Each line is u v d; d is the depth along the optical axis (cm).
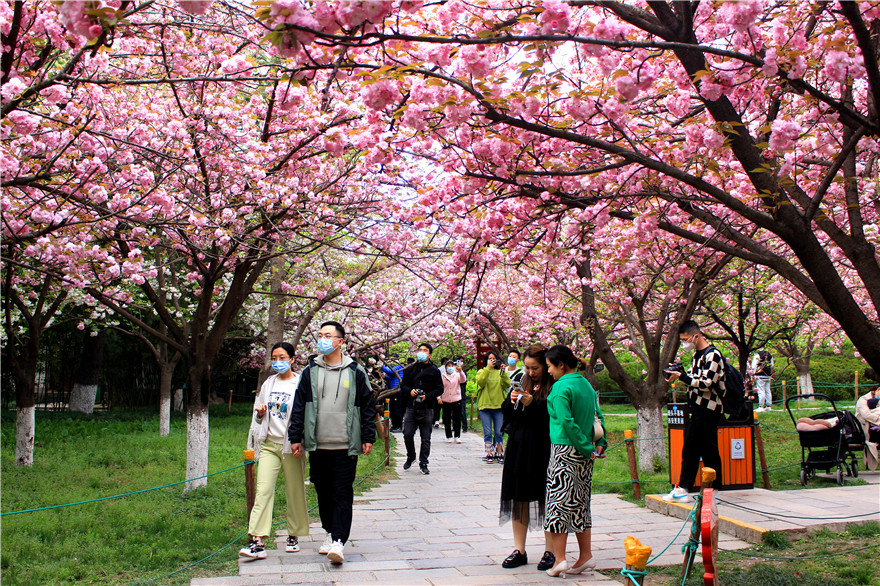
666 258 767
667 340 1077
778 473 989
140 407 2381
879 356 410
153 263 988
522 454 551
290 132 861
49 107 635
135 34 608
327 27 320
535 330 1823
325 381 581
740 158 442
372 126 497
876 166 713
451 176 598
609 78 462
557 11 347
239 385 2877
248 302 1891
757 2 346
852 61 419
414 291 1594
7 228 591
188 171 757
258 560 571
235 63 687
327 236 916
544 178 571
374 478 1049
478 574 523
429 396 1122
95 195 634
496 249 640
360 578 512
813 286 448
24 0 561
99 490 890
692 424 745
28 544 605
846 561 544
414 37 327
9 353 1089
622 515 747
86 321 1405
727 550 593
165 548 600
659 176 561
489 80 421
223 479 956
